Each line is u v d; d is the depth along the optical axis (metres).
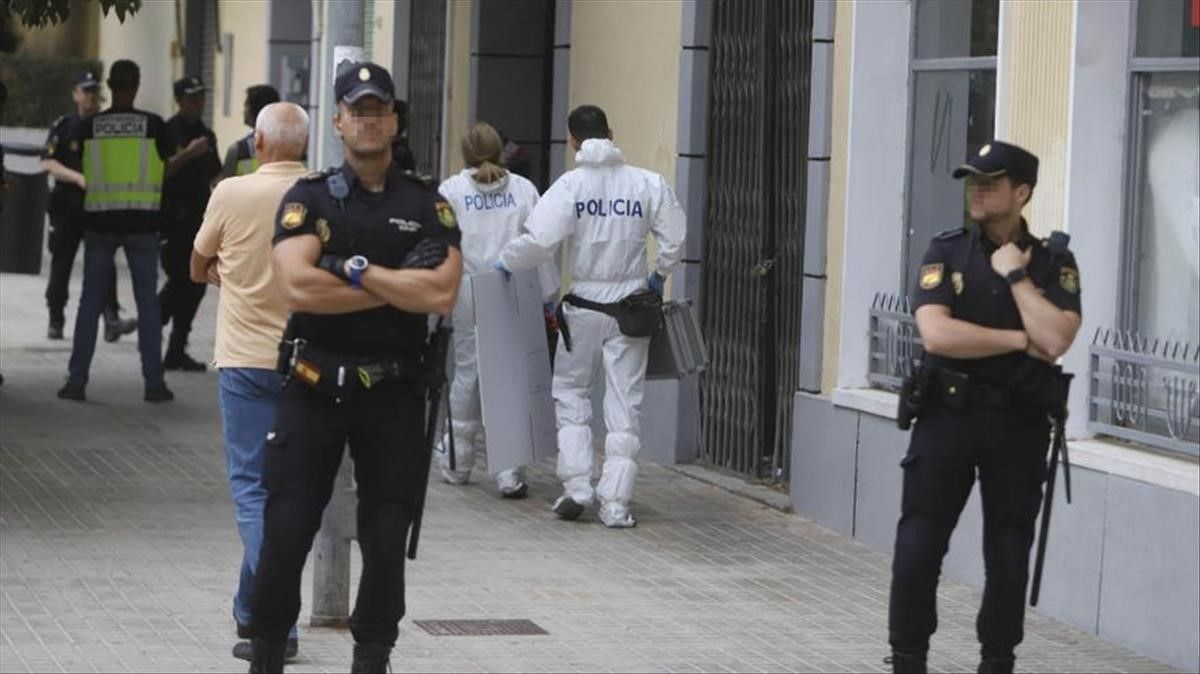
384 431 11.11
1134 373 14.66
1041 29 15.29
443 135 27.92
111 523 17.30
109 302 29.84
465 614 14.68
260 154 12.76
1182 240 14.52
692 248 21.09
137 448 21.19
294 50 38.16
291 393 11.12
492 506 19.02
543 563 16.58
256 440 12.75
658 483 20.41
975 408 11.79
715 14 20.91
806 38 19.44
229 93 41.97
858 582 16.23
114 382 26.02
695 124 20.97
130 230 24.14
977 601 15.62
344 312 10.84
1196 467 13.91
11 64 59.12
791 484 18.97
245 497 12.80
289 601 11.19
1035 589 12.12
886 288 18.03
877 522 17.42
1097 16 14.87
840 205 18.08
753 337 20.27
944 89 17.34
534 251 17.88
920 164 17.72
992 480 11.93
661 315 18.00
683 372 18.23
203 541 16.72
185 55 45.31
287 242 10.89
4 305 33.81
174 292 27.03
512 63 26.45
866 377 18.08
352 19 13.96
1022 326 11.73
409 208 11.03
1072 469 14.80
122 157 24.03
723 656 13.73
